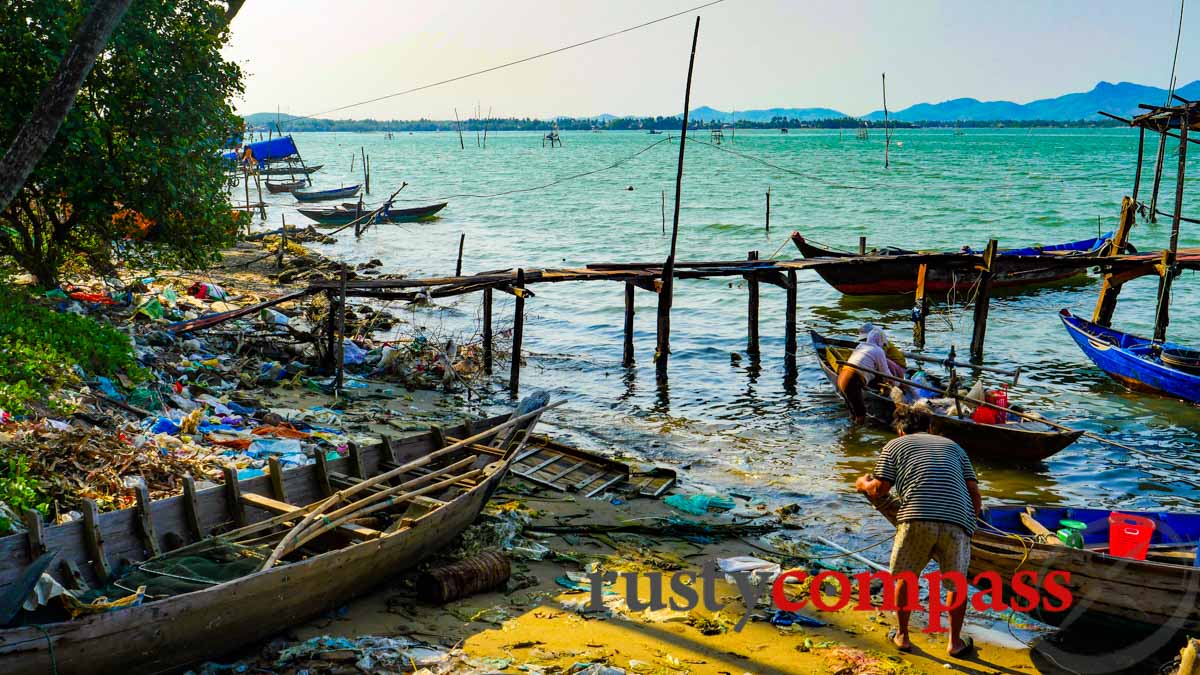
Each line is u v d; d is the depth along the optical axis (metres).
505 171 104.81
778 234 42.12
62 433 8.88
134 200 15.05
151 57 14.69
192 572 6.50
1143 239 38.56
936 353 19.95
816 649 7.01
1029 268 21.94
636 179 86.31
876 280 25.19
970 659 6.99
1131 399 16.06
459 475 9.12
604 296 26.70
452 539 8.62
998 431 12.22
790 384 17.27
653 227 45.66
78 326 12.72
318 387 15.14
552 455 11.78
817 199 59.62
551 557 8.69
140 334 15.10
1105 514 8.45
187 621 5.79
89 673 5.37
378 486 8.55
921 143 193.12
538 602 7.63
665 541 9.41
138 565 6.59
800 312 24.66
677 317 23.72
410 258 35.75
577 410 15.37
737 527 9.84
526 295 16.59
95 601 5.90
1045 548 7.30
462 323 22.64
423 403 15.12
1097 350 17.52
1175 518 8.29
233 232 17.98
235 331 17.52
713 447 13.25
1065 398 16.17
